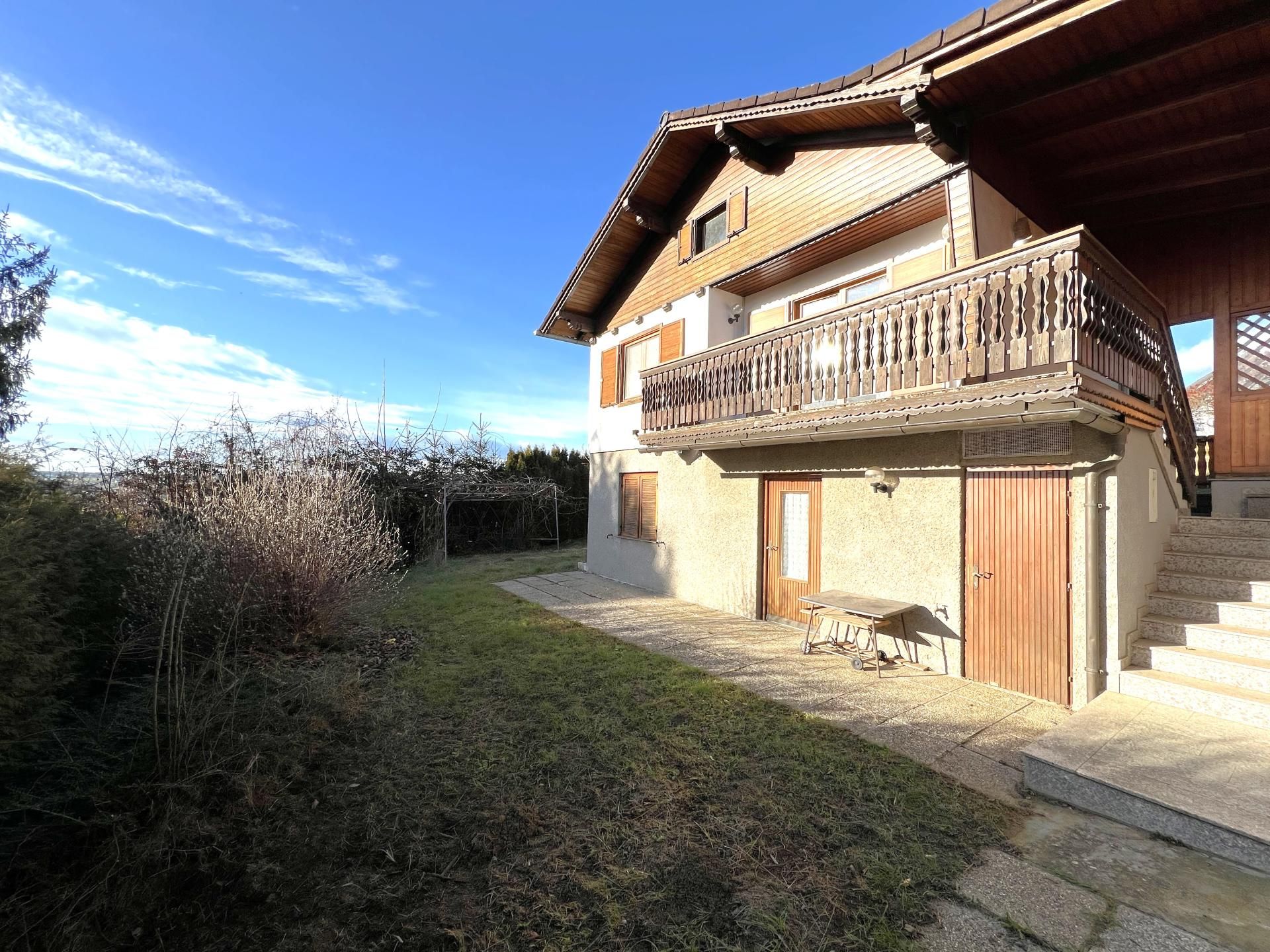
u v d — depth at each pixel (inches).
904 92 207.9
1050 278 169.5
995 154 233.8
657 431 368.5
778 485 309.4
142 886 97.0
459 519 658.8
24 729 112.6
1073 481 185.5
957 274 196.2
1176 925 88.4
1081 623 181.3
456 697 194.4
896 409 207.5
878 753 151.9
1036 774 130.9
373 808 125.4
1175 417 239.0
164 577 194.4
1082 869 102.9
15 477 140.5
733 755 151.1
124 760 133.3
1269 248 265.6
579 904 95.2
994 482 208.8
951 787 134.5
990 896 95.7
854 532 259.9
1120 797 117.5
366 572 282.4
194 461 354.6
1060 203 276.5
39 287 160.9
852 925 89.4
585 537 810.8
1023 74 195.8
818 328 255.0
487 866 106.0
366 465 534.0
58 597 139.5
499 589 419.5
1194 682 159.9
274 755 138.9
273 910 94.7
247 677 174.9
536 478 765.9
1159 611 190.4
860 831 116.0
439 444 644.7
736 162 359.6
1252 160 237.8
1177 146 229.0
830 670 227.3
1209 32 167.2
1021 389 171.3
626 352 471.2
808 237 296.7
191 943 87.4
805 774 140.6
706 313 374.3
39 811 106.3
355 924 91.3
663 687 204.4
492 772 142.0
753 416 295.1
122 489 307.9
